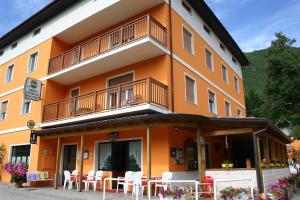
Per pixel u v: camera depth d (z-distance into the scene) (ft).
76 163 47.32
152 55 40.86
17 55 63.72
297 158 103.91
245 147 52.44
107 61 43.11
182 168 37.81
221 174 31.53
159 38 39.96
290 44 116.78
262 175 30.01
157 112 35.86
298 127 118.93
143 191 34.24
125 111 36.35
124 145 41.22
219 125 33.24
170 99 38.86
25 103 56.54
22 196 33.71
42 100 51.29
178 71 42.39
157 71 40.32
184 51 45.62
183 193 25.72
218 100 57.11
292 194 39.27
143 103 34.73
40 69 54.85
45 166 48.08
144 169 37.47
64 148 50.90
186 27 48.11
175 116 30.55
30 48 60.13
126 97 42.29
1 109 62.95
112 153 42.42
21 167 46.62
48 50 54.65
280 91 111.04
